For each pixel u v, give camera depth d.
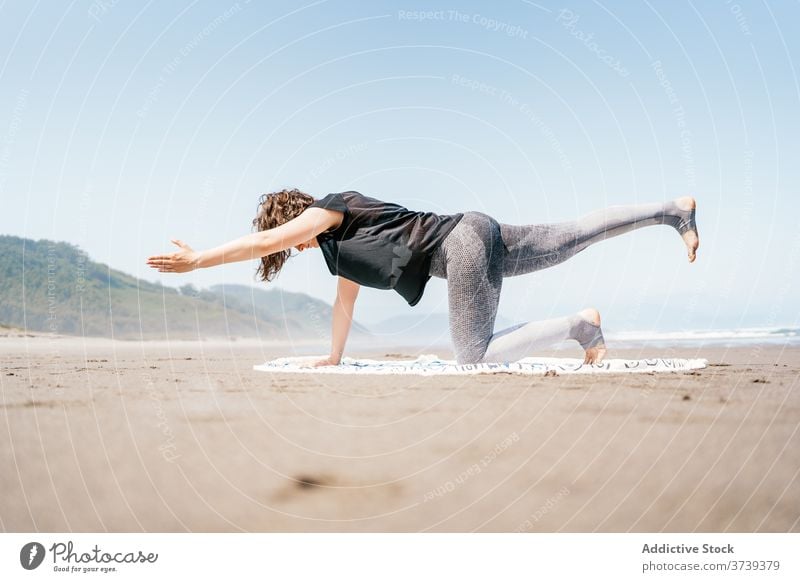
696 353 5.12
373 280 3.60
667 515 1.23
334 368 3.68
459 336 3.63
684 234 3.86
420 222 3.59
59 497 1.35
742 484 1.40
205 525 1.21
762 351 5.36
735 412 2.18
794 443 1.74
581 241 3.82
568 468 1.54
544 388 2.79
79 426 1.99
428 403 2.43
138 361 4.41
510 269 3.81
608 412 2.20
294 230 3.30
